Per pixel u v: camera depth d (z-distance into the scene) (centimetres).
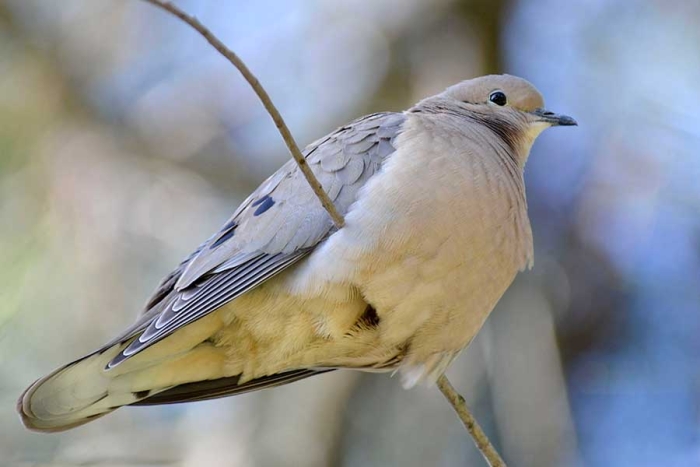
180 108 1360
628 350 1308
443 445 1212
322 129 1366
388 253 734
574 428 1216
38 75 1279
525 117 938
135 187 1291
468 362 1242
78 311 1133
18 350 1036
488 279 772
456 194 749
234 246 784
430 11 1370
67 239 1173
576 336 1314
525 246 809
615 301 1315
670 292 1306
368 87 1378
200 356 791
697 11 1336
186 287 779
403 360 795
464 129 821
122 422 1170
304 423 1227
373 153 789
